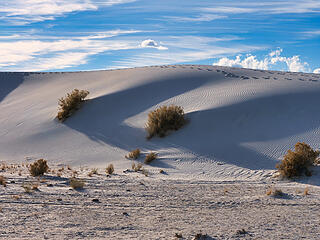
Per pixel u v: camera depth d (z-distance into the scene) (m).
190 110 27.97
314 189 12.48
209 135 23.58
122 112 31.22
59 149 25.81
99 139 26.45
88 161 22.48
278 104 26.19
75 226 6.61
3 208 7.93
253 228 6.69
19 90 51.66
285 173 15.85
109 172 17.73
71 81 51.31
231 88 32.59
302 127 22.53
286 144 20.70
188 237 5.93
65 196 9.93
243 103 26.98
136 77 43.03
